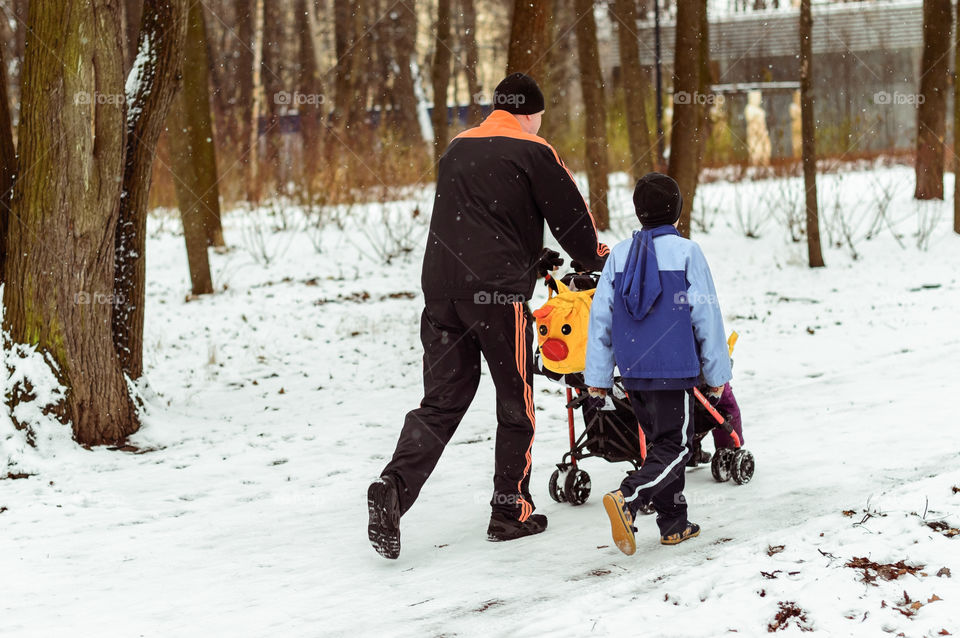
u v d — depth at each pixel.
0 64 7.68
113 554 5.12
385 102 35.88
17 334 7.26
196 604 4.35
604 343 4.84
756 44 35.12
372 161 25.97
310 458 7.17
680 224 14.09
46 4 6.94
